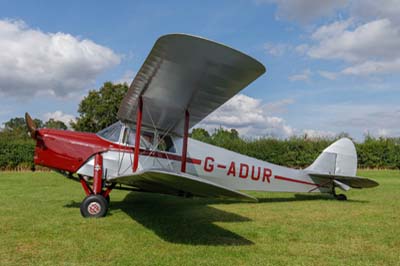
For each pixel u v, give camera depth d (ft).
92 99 81.71
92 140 19.16
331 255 11.64
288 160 62.44
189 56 11.79
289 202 24.62
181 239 13.32
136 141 17.06
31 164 54.95
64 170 18.67
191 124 20.42
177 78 13.97
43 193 26.96
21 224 15.26
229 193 12.61
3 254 11.02
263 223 16.69
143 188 19.15
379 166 65.92
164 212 19.42
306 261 10.91
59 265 10.07
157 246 12.26
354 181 25.86
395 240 13.64
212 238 13.58
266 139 64.64
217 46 10.77
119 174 19.08
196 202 24.16
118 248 11.89
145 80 14.73
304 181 25.75
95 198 17.31
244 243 12.98
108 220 16.55
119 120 20.34
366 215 19.03
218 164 22.43
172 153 20.90
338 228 15.66
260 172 24.02
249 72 12.39
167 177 11.84
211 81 13.91
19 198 23.97
